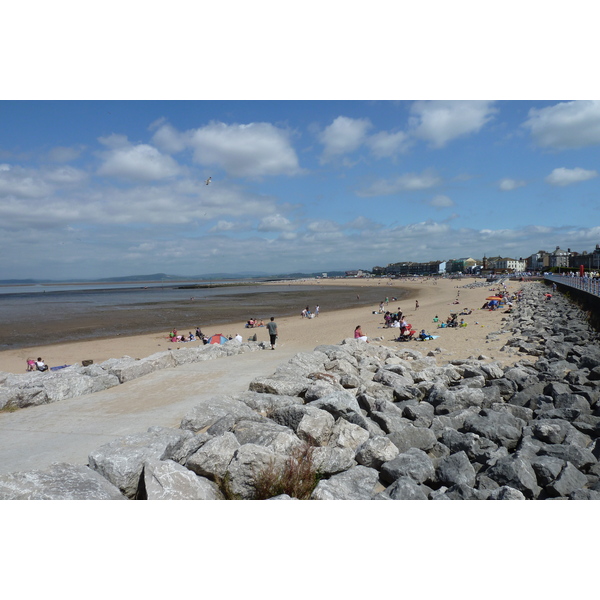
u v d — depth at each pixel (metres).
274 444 5.95
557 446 6.84
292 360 11.25
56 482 4.73
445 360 14.98
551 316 26.97
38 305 70.56
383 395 9.59
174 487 4.82
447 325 26.19
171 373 11.04
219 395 8.73
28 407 8.44
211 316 47.53
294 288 145.62
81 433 7.02
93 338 31.75
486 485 6.02
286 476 5.41
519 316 27.08
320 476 5.86
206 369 11.41
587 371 11.71
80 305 69.62
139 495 5.18
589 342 17.08
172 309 57.84
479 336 20.84
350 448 6.37
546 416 8.67
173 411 8.09
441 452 7.15
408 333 21.17
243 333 30.64
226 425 6.71
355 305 60.06
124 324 40.44
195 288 178.88
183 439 5.90
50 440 6.73
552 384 10.22
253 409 7.96
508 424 8.22
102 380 9.79
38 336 33.09
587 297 27.50
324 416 6.92
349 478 5.76
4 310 59.09
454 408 8.98
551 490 5.95
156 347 27.08
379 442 6.48
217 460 5.50
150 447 5.43
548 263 192.12
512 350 16.09
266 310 55.00
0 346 28.66
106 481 4.94
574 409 8.55
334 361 11.33
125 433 7.03
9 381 10.63
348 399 8.01
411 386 10.21
